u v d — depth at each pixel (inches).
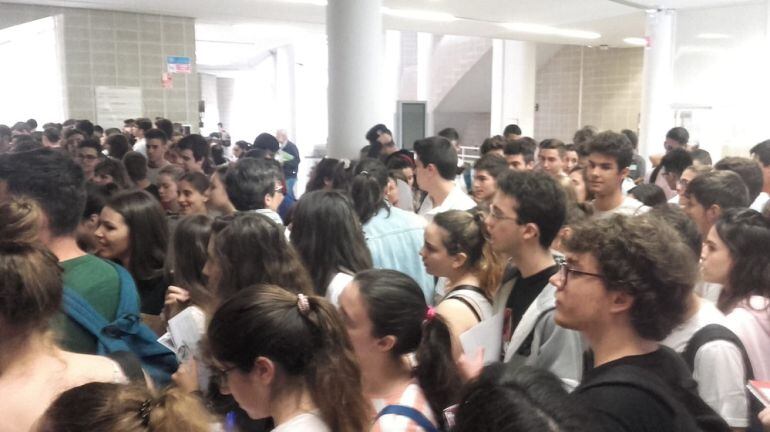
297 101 673.0
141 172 173.9
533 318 66.7
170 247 93.9
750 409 59.2
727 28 319.3
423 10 338.3
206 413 41.1
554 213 70.5
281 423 46.6
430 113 610.2
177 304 83.7
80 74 337.4
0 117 338.0
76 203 70.2
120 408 37.7
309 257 82.8
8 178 67.6
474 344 70.9
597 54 561.3
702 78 330.6
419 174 140.0
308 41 590.6
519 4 322.0
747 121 318.0
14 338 47.0
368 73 215.3
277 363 46.8
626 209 114.7
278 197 119.0
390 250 104.0
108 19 340.5
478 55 548.4
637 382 41.5
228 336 47.4
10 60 332.8
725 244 73.5
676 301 47.1
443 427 55.2
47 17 325.4
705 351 58.7
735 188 97.7
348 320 59.4
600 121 565.9
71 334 62.2
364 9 211.9
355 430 48.3
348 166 180.4
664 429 40.1
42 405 46.2
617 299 47.1
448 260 80.4
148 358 70.6
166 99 362.6
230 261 70.6
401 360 61.0
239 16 361.1
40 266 47.6
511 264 78.5
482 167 135.9
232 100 855.1
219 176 128.4
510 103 518.6
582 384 45.5
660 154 285.3
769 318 69.0
